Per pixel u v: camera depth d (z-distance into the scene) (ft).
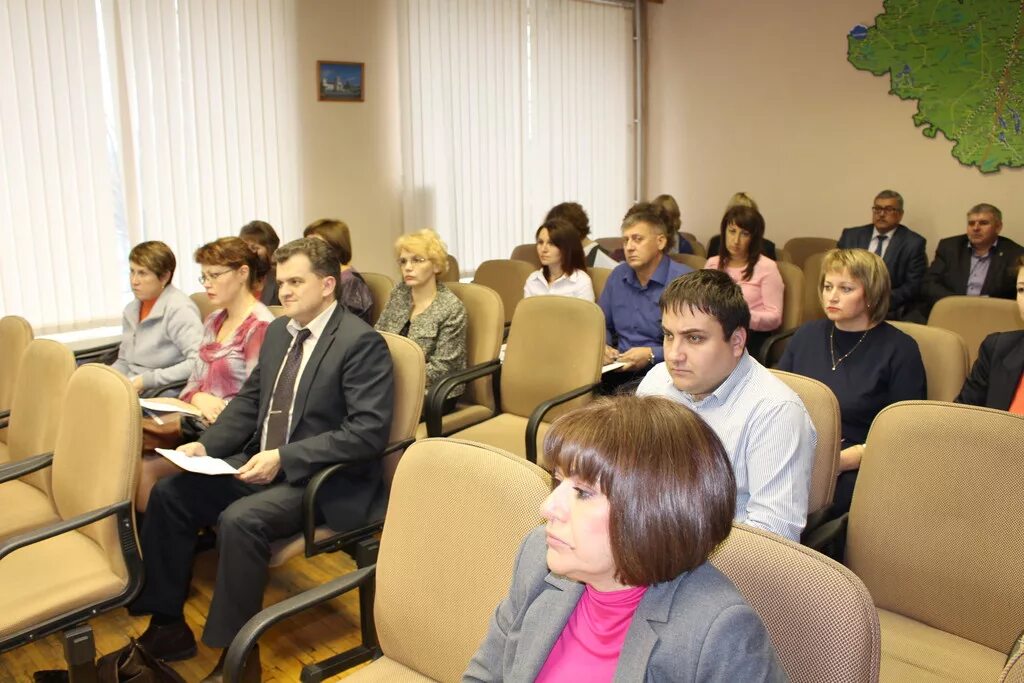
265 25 15.58
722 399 5.82
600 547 3.14
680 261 15.11
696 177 22.58
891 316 17.48
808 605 3.74
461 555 4.85
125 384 6.84
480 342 11.43
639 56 22.58
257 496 7.48
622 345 12.01
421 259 11.20
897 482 5.53
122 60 13.91
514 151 19.92
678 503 3.01
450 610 4.86
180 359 11.26
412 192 18.11
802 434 5.66
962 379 8.41
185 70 14.62
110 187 14.03
